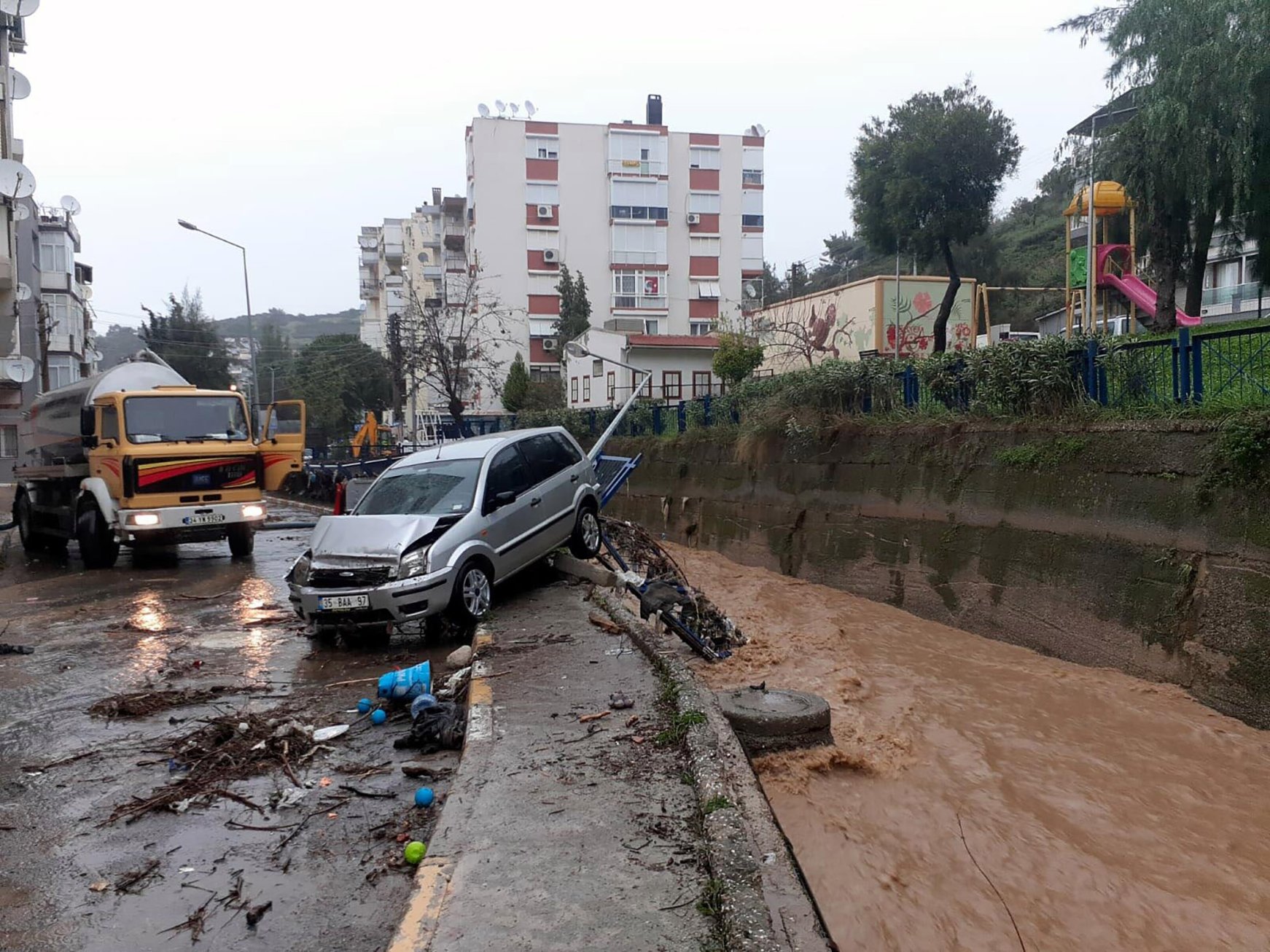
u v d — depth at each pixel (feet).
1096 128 64.69
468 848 13.21
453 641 27.43
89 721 20.66
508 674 22.17
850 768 19.49
